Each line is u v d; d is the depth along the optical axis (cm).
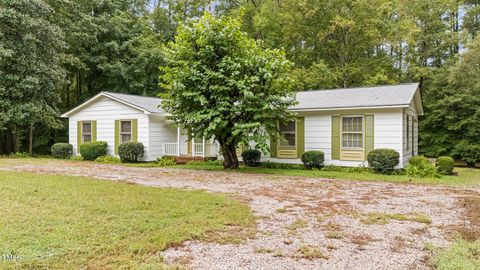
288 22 2339
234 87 1115
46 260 335
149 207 564
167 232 437
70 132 1795
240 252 380
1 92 1536
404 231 472
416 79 2227
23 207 537
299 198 695
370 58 2394
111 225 456
